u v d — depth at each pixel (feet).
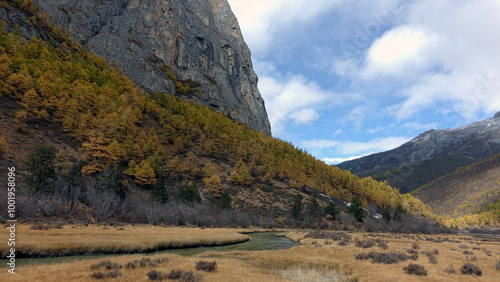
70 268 50.85
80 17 591.37
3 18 430.61
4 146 195.62
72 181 183.93
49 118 309.01
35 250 72.90
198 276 46.11
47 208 143.64
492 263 69.67
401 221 395.75
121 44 629.10
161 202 239.71
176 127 484.33
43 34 482.28
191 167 383.04
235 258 85.25
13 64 324.39
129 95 485.15
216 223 230.48
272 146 604.49
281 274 64.18
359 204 367.66
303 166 559.79
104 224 146.30
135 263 58.44
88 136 301.43
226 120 646.33
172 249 108.06
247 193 368.68
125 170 306.35
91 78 462.19
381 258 73.10
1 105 265.34
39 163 169.58
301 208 355.56
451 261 72.23
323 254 90.68
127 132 374.84
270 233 218.18
